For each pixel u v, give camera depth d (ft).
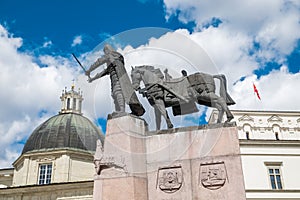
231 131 25.12
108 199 23.58
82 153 139.85
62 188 122.01
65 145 140.36
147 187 24.02
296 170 111.55
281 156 113.09
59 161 136.77
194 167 24.03
